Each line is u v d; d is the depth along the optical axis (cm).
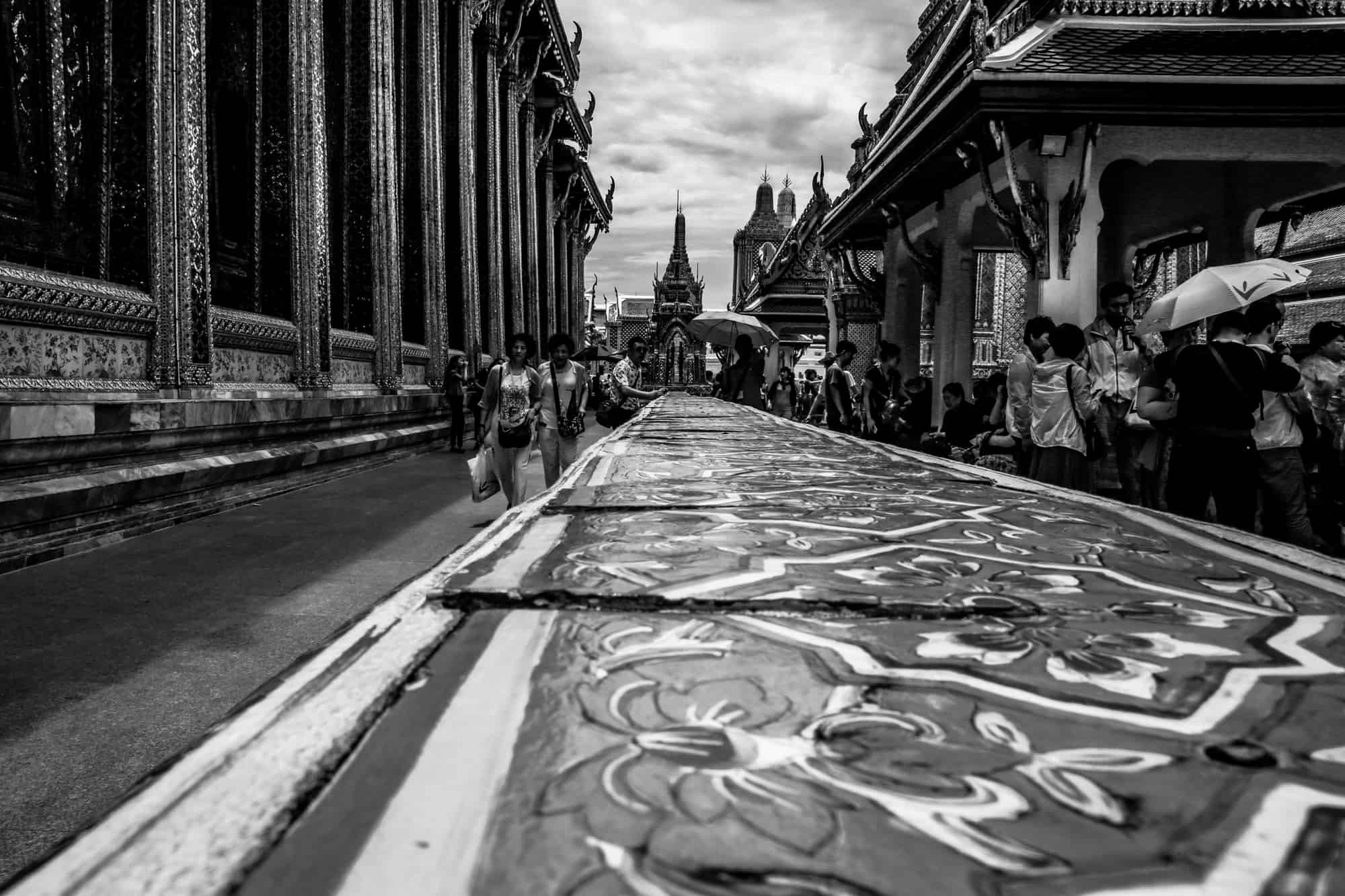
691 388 4250
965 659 96
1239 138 773
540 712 79
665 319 4253
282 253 998
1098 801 60
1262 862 51
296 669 91
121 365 659
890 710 79
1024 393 582
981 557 158
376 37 1252
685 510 227
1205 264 1137
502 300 2091
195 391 739
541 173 2980
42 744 252
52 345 582
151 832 54
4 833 201
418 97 1512
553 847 53
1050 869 50
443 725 75
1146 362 635
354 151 1252
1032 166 801
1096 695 83
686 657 96
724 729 74
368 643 100
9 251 627
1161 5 804
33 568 494
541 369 745
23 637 358
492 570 143
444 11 1694
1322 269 1717
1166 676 90
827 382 1235
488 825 56
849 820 57
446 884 49
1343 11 804
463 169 1762
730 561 152
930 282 1325
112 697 290
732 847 53
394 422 1278
